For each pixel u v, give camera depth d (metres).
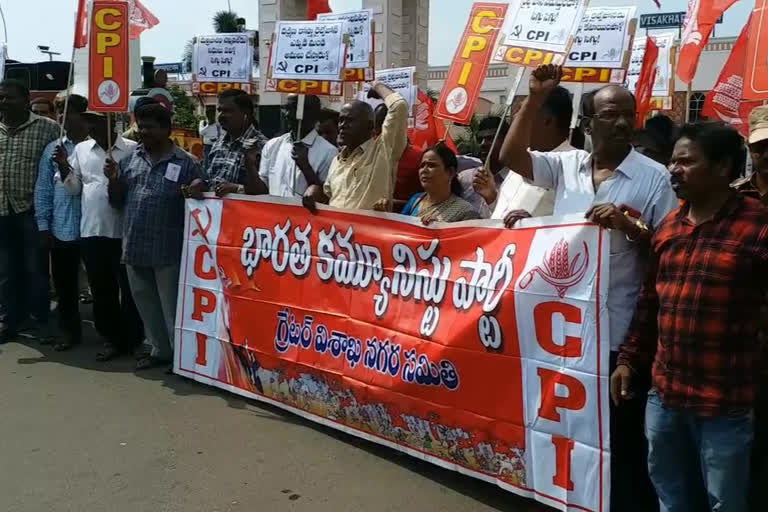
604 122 2.88
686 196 2.33
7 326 5.88
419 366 3.51
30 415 4.26
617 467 3.01
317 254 4.05
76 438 3.93
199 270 4.75
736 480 2.29
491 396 3.22
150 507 3.20
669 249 2.39
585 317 2.86
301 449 3.80
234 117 5.20
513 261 3.15
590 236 2.84
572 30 3.26
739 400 2.26
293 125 5.16
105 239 5.23
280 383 4.29
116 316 5.41
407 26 19.67
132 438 3.94
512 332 3.13
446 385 3.40
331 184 4.41
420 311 3.53
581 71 4.61
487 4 5.45
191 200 4.79
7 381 4.88
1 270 5.80
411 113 7.70
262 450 3.79
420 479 3.47
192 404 4.45
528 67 3.40
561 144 3.70
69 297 5.66
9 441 3.89
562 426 2.96
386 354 3.68
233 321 4.55
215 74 6.63
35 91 12.14
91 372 5.08
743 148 2.30
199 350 4.79
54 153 5.21
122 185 5.09
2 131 5.67
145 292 5.04
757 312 2.27
